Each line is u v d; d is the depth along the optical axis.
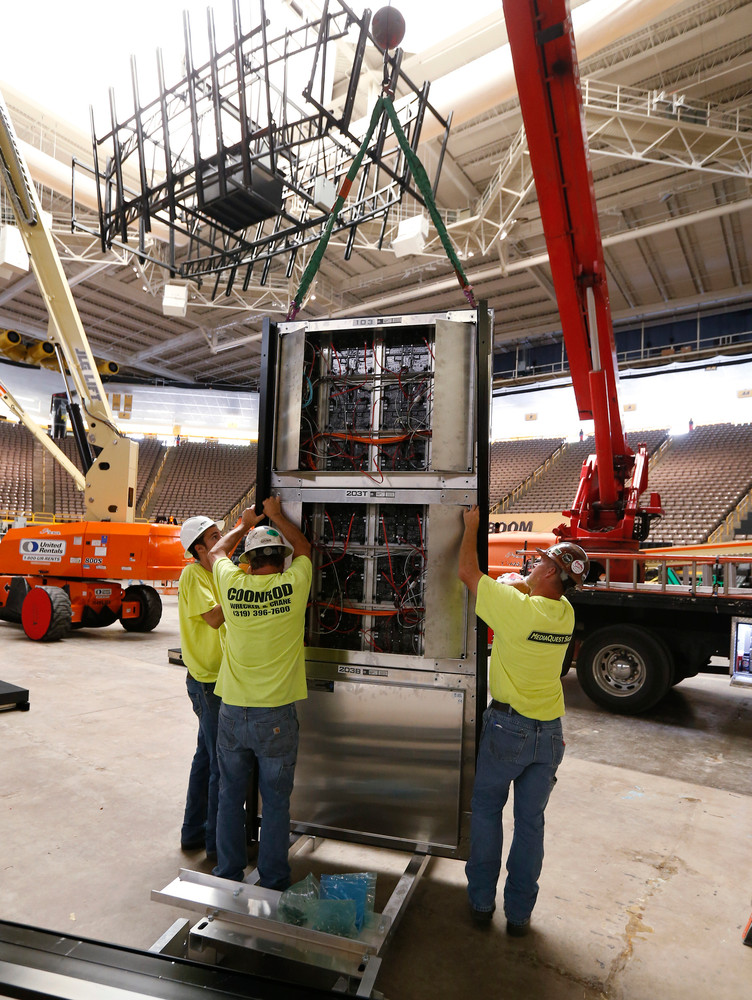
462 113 11.38
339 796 2.87
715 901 2.72
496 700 2.48
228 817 2.53
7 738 4.36
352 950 2.03
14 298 25.75
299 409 3.00
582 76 13.87
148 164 12.74
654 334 25.98
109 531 8.46
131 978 1.96
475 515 2.67
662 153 14.20
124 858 2.87
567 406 27.56
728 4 11.80
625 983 2.17
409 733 2.79
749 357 23.19
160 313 26.45
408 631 3.00
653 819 3.57
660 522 21.02
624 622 6.23
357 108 13.46
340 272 22.94
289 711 2.51
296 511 3.02
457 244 18.30
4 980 1.92
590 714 6.01
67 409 9.09
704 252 20.48
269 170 3.70
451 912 2.59
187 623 2.93
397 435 3.03
